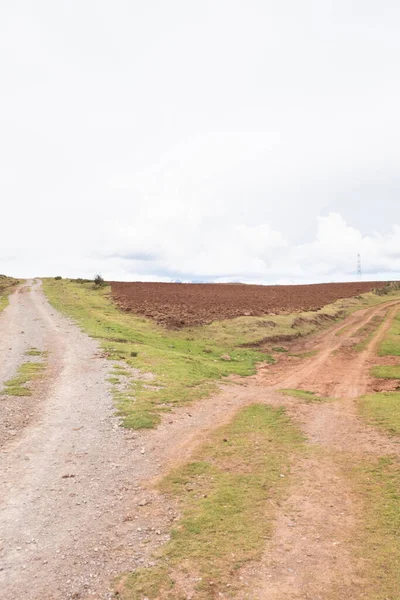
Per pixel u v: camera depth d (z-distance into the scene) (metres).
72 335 31.92
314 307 55.47
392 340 35.62
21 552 7.26
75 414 15.16
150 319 42.31
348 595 6.16
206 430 13.95
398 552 7.13
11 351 26.25
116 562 6.94
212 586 6.34
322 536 7.70
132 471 10.70
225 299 60.91
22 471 10.66
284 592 6.22
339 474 10.38
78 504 8.98
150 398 17.19
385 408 16.14
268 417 15.51
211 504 8.88
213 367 25.05
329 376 24.55
